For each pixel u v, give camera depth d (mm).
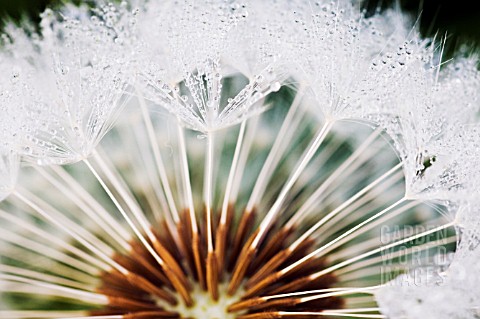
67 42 71
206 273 71
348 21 69
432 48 70
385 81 67
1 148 67
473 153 66
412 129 66
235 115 67
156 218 76
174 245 74
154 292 71
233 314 70
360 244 76
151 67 67
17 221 73
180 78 68
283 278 72
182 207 76
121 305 71
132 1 74
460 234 66
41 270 76
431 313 61
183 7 69
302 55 68
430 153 66
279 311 69
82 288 74
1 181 67
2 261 76
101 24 70
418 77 68
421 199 66
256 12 72
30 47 74
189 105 68
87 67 68
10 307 75
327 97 67
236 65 69
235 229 77
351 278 74
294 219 75
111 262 71
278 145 77
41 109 67
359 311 70
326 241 76
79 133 66
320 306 71
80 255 73
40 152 66
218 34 67
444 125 68
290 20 70
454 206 67
